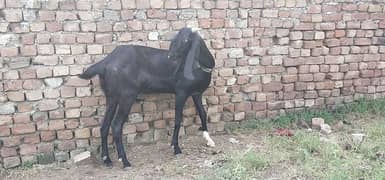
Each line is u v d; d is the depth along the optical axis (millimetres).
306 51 3545
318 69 3623
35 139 2848
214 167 2713
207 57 2896
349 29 3643
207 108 3344
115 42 2961
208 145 3111
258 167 2641
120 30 2959
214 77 3305
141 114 3141
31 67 2756
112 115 2803
